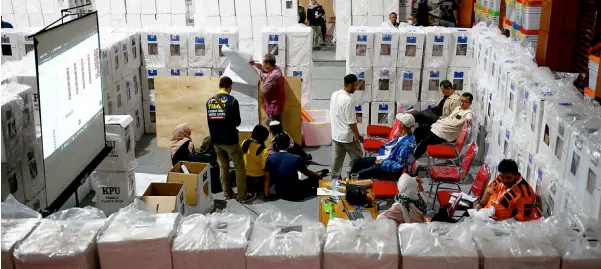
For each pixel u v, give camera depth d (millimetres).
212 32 9266
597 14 6938
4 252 3496
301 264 3467
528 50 7730
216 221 3787
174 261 3551
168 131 9062
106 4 13766
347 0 14719
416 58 9047
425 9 15508
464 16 15070
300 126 8977
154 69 9469
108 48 8125
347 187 5832
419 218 4965
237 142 6984
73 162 5238
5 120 4738
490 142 7426
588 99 5438
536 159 5320
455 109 8055
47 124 4617
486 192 5605
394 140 7391
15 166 4957
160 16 13844
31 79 5898
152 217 3807
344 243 3498
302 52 9469
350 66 9156
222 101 6793
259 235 3662
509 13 9141
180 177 6449
